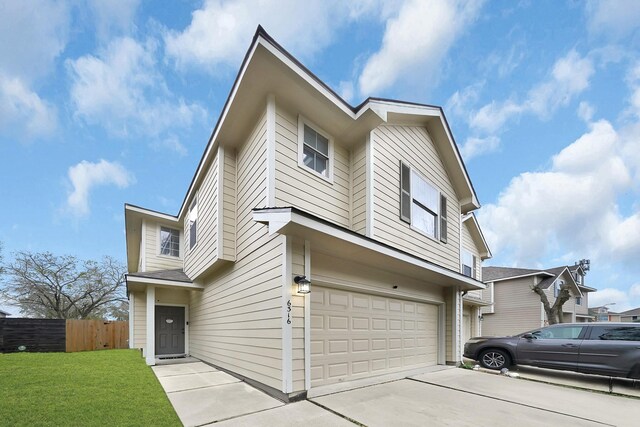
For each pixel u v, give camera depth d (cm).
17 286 1930
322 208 589
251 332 546
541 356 671
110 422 322
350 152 674
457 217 934
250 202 589
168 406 384
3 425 304
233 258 649
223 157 674
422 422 362
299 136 572
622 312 3769
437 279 755
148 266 1105
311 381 477
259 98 556
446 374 659
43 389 435
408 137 751
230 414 376
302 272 469
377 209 618
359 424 352
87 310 2134
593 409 429
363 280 588
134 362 712
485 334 1934
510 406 432
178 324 1009
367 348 588
